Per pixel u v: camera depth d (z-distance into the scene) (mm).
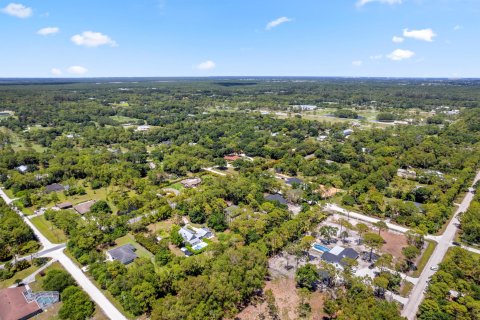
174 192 164000
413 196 160500
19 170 190375
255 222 121688
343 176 183125
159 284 89625
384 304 80250
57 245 118000
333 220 140625
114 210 147875
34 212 144250
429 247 119375
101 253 107938
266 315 85688
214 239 123125
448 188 172375
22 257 110562
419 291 95125
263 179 170750
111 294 92000
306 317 84938
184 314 77375
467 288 89125
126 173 176750
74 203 154125
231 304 84438
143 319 83000
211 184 164125
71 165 190375
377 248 113688
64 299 85938
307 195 158250
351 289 88250
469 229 124250
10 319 80438
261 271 95750
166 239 117125
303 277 95000
